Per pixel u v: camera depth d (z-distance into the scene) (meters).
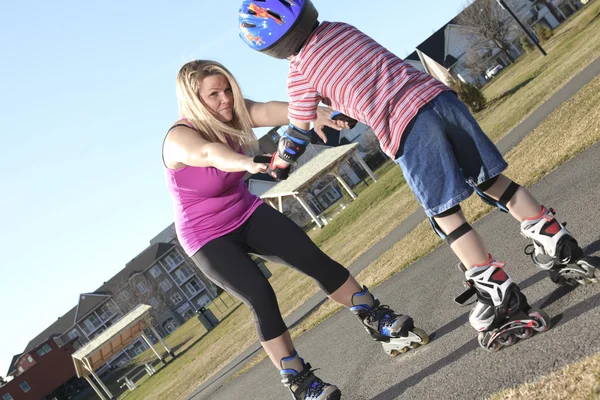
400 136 3.08
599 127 7.46
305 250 3.95
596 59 16.59
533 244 3.37
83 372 38.38
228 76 3.81
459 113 3.06
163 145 3.79
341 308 8.02
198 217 3.85
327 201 81.06
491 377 3.00
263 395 6.04
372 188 41.81
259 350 11.20
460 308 4.36
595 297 3.11
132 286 106.31
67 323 108.69
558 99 14.66
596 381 2.31
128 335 39.12
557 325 3.09
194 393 11.98
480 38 86.19
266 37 3.16
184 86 3.74
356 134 82.19
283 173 3.35
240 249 3.88
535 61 52.31
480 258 3.18
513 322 3.16
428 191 3.11
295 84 3.24
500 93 45.94
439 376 3.43
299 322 9.55
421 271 6.46
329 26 3.20
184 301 106.50
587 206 4.75
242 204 3.94
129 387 36.31
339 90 3.15
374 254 12.09
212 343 25.31
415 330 4.11
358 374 4.39
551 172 7.11
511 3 84.81
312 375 3.78
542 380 2.61
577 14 77.19
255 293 3.76
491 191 3.26
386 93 3.08
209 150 3.57
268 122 4.10
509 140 14.39
